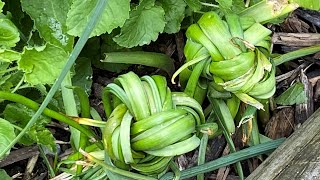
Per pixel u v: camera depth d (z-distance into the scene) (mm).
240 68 390
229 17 403
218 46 395
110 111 425
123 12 397
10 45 397
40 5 431
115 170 390
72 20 391
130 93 376
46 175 488
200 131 402
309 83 502
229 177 482
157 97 380
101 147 428
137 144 378
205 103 496
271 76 410
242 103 459
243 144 477
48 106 456
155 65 482
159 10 432
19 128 411
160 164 398
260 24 418
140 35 434
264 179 402
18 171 489
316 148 400
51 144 444
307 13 539
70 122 419
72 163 434
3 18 404
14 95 401
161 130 372
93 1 390
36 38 459
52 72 392
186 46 416
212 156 483
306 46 527
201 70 416
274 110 505
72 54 351
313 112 494
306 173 384
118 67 503
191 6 447
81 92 431
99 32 394
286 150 418
